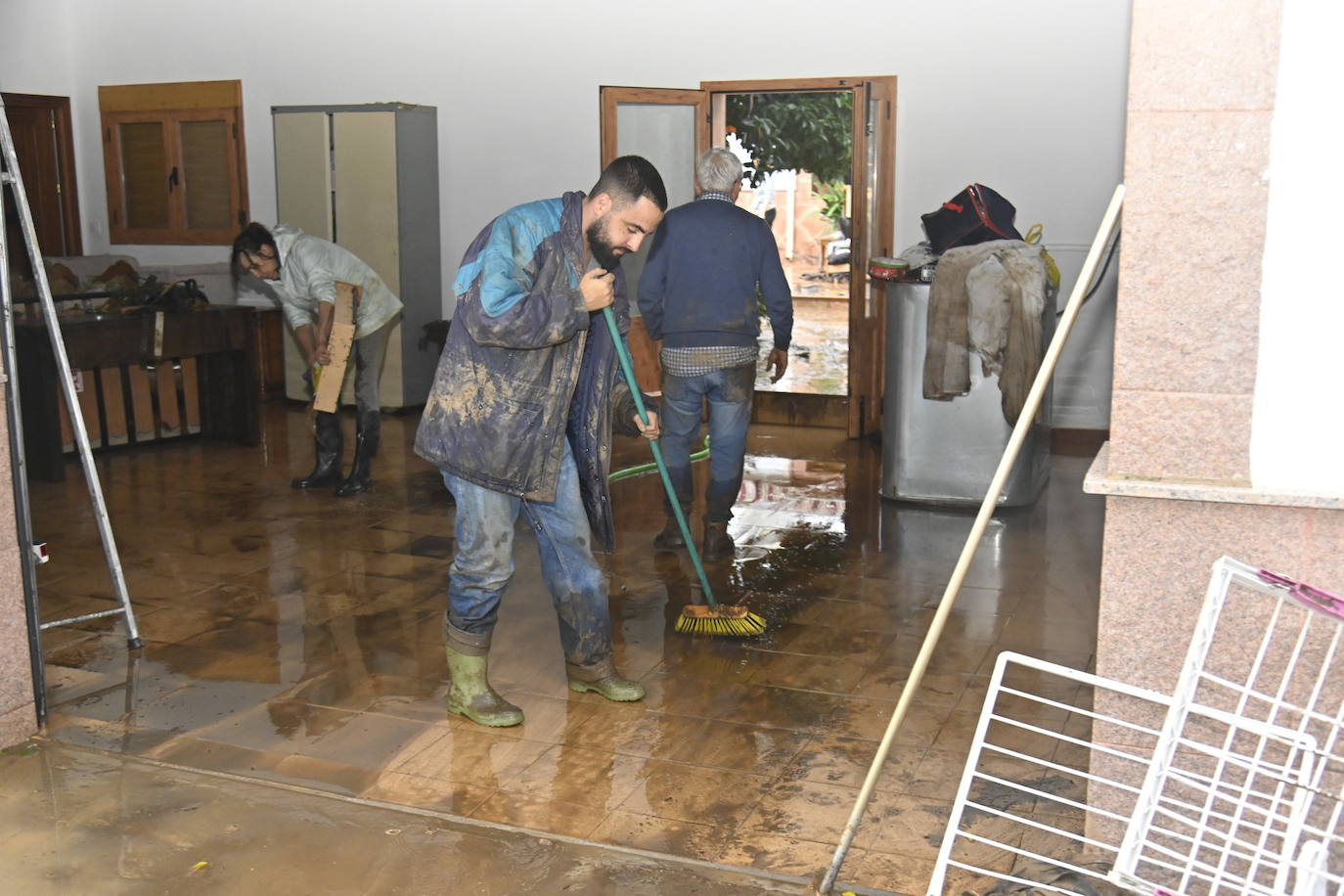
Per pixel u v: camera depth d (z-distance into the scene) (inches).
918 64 285.1
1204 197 85.9
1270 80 83.7
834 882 97.3
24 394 238.8
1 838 105.0
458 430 121.3
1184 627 91.1
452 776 117.7
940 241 223.0
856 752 122.9
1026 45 276.4
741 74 302.2
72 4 367.2
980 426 218.4
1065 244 280.5
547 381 120.6
